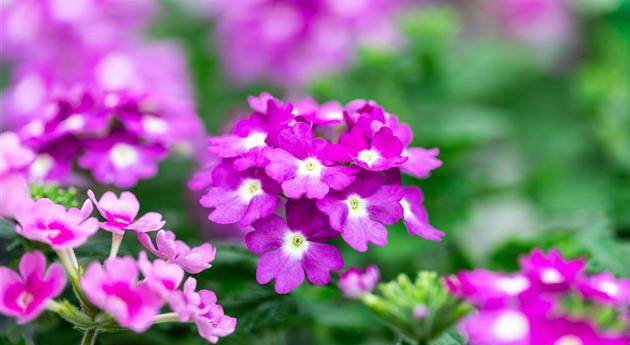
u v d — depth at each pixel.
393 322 0.38
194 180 0.42
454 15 0.74
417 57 0.55
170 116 0.47
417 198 0.41
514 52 0.75
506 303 0.36
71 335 0.44
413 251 0.49
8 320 0.43
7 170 0.38
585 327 0.36
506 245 0.47
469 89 0.67
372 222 0.39
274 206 0.39
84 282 0.36
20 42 0.56
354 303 0.48
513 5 0.75
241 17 0.62
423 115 0.56
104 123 0.44
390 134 0.39
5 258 0.40
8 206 0.37
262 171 0.39
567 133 0.68
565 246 0.46
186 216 0.53
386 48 0.55
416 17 0.57
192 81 0.68
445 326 0.37
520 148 0.69
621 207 0.50
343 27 0.59
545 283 0.37
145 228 0.39
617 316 0.37
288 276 0.39
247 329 0.42
